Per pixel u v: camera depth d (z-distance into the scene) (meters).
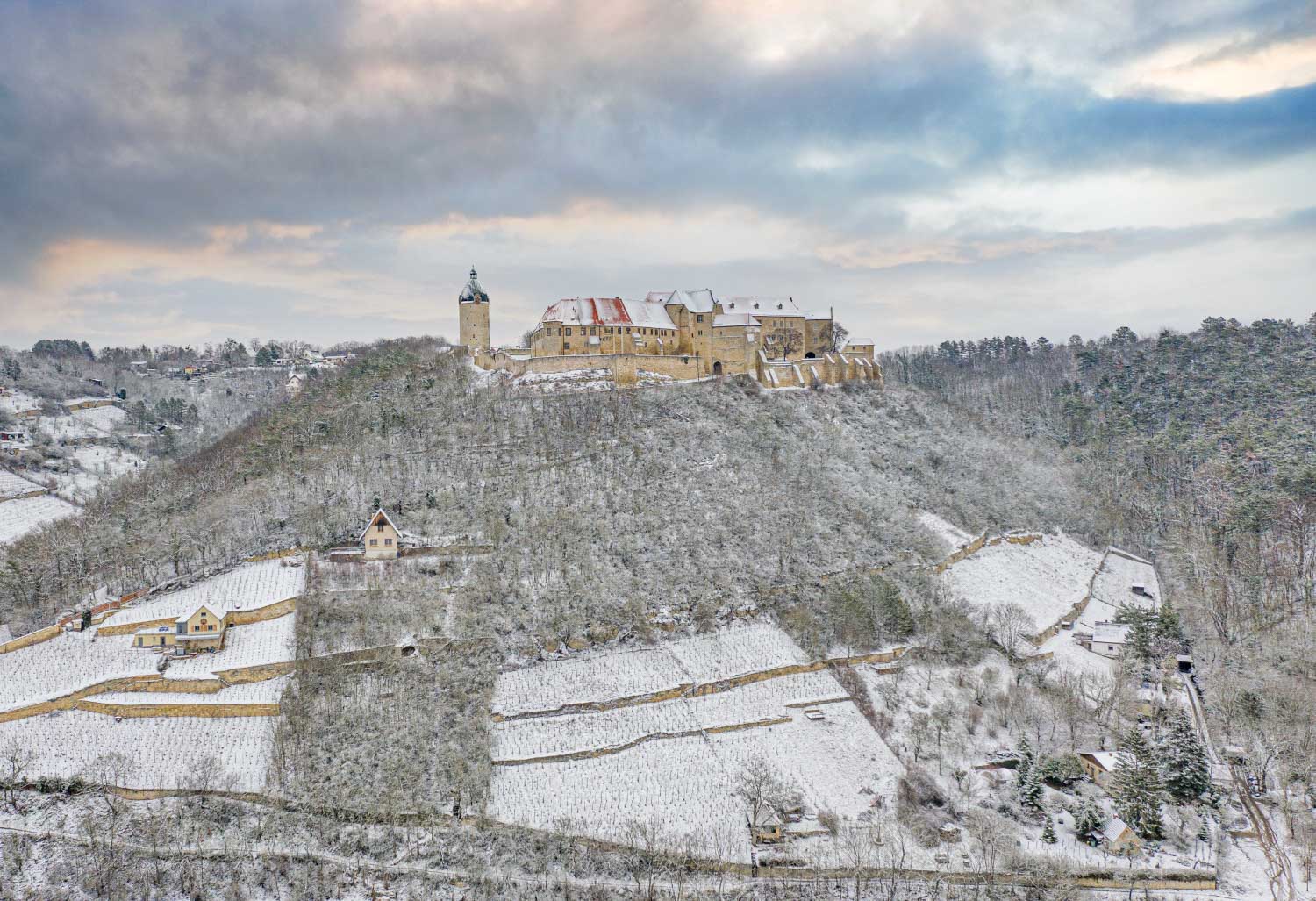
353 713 125.19
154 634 136.00
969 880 112.56
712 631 152.62
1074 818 124.62
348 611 142.12
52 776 113.94
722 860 111.00
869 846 115.44
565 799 119.19
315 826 111.31
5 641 137.25
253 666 130.75
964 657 160.12
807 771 129.38
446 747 123.19
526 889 105.44
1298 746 144.38
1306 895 115.00
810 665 149.62
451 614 143.75
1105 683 159.62
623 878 108.06
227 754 119.56
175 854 106.06
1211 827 128.62
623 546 162.75
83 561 158.25
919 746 136.50
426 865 108.25
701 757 128.50
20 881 101.62
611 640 146.62
